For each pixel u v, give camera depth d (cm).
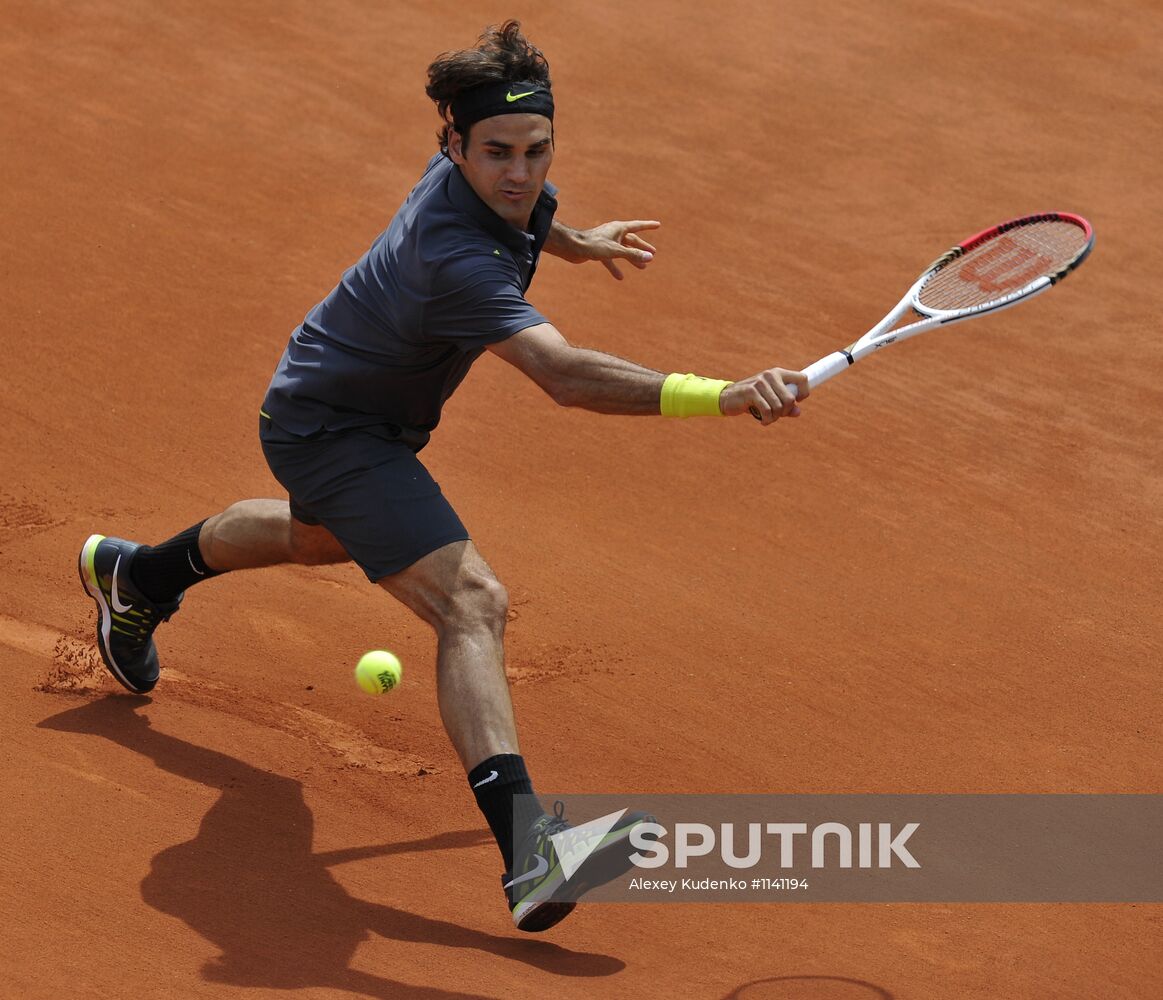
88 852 1672
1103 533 2595
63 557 2353
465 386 2962
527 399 2933
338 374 1659
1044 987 1561
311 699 2052
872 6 4597
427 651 2186
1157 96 4197
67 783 1794
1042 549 2539
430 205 1580
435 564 1616
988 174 3828
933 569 2470
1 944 1499
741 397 1424
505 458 2747
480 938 1596
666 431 2852
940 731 2048
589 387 1490
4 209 3416
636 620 2289
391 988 1488
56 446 2681
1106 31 4509
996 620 2331
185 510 2533
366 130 3853
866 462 2781
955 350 3156
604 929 1628
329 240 3416
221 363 2972
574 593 2353
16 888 1591
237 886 1648
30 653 2086
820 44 4391
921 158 3888
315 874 1688
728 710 2075
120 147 3694
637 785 1903
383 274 1622
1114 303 3344
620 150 3856
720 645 2231
